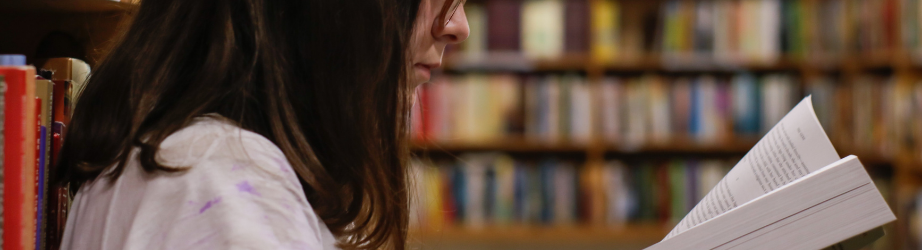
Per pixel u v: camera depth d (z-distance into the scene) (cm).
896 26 360
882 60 372
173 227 73
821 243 93
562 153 475
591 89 429
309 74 96
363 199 100
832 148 103
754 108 424
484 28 426
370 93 98
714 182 434
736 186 117
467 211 437
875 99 381
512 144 429
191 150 79
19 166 80
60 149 102
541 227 436
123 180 82
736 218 97
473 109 430
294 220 77
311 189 89
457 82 429
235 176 77
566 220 438
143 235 74
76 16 131
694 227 99
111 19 131
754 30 421
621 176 438
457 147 432
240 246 71
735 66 436
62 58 122
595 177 432
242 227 72
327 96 95
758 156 116
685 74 461
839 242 96
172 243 72
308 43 96
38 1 123
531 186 438
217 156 78
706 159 472
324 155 97
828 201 93
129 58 95
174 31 94
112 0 124
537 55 425
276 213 76
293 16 96
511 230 434
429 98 428
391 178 111
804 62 420
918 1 343
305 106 96
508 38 425
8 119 79
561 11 426
